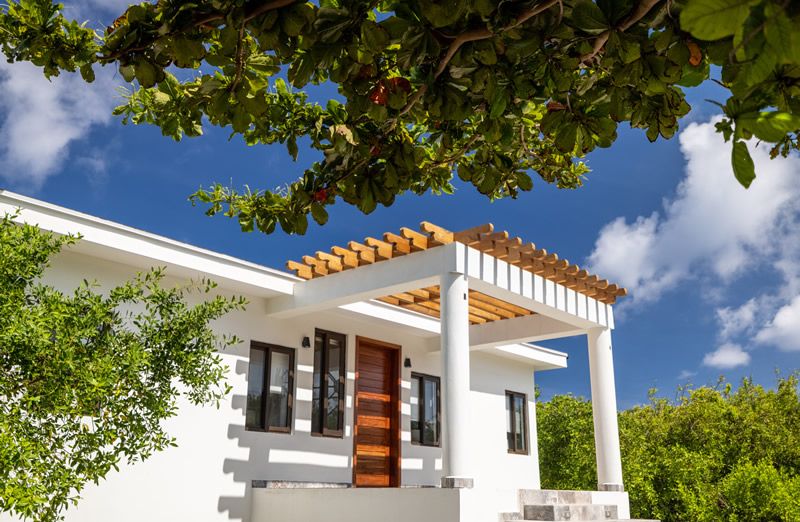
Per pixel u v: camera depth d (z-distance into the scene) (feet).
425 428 39.58
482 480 41.29
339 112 9.15
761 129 3.82
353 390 35.78
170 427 28.45
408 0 6.70
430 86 7.50
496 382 44.19
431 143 11.11
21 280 16.74
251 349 32.17
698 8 3.09
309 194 9.07
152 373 18.89
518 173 10.27
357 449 35.73
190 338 19.22
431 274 27.04
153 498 27.37
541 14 6.64
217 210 10.64
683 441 63.00
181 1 6.68
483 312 36.22
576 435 57.98
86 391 15.93
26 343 15.37
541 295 30.09
